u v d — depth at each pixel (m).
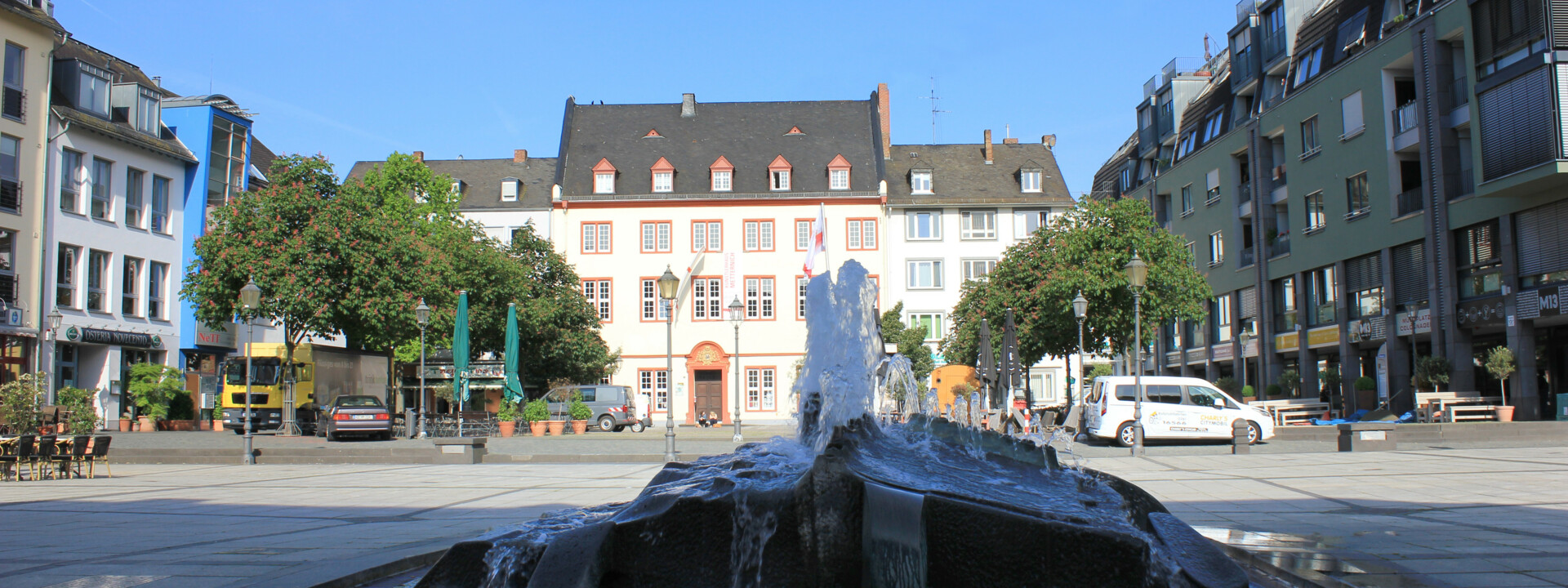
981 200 55.56
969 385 39.00
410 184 40.59
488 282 40.81
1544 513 10.09
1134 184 55.66
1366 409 33.00
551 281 47.03
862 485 4.59
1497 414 26.92
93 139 35.78
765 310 53.62
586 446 26.02
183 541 8.95
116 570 7.19
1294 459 19.25
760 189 55.06
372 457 22.11
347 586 6.45
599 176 54.84
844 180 55.25
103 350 36.12
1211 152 45.31
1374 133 33.28
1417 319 31.17
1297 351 38.91
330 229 30.95
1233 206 43.34
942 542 4.51
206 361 41.44
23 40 33.06
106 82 37.19
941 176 58.00
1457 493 12.18
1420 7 31.33
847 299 6.12
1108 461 19.44
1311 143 37.62
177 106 40.94
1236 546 7.84
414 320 31.78
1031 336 33.84
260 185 45.75
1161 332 51.75
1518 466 16.44
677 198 54.00
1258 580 6.69
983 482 5.15
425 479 16.97
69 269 34.84
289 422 31.73
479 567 5.18
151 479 17.33
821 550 4.56
